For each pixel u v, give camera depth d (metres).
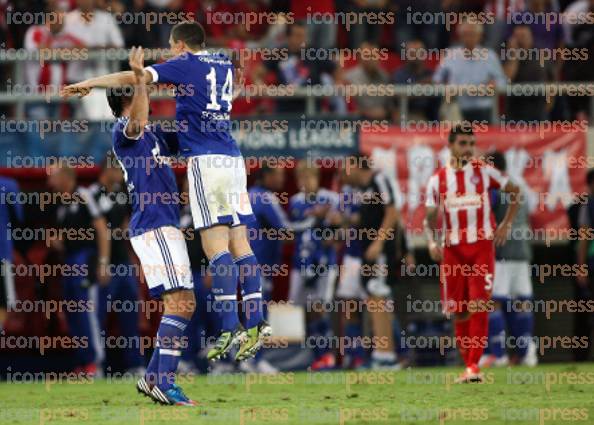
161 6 65.25
